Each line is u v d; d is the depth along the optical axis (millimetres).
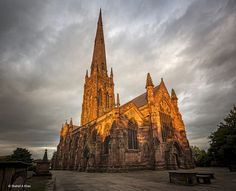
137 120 52531
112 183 22156
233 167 34250
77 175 39219
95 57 97312
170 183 20953
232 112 40375
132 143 48781
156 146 49531
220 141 39094
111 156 42938
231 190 15141
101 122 55156
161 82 66062
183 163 52406
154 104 56844
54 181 26078
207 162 61531
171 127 60500
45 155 32969
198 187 17266
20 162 7969
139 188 17422
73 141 77438
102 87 88375
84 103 91438
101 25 108875
